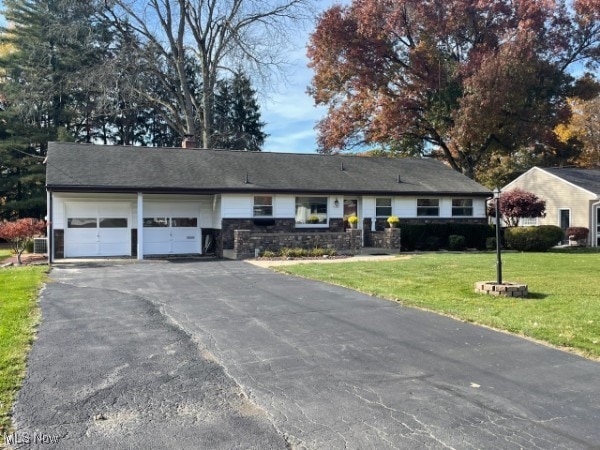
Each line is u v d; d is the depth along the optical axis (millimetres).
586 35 30812
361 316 8023
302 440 3859
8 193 34156
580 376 5320
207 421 4172
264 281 11805
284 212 20625
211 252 20875
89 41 32750
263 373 5352
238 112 47750
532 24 28703
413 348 6301
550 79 29797
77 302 9086
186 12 33188
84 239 19391
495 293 9656
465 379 5211
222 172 20516
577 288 10508
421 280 11633
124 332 6934
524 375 5340
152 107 37750
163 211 20531
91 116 35438
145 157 20625
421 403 4578
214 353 6023
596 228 27719
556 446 3779
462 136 28797
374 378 5223
